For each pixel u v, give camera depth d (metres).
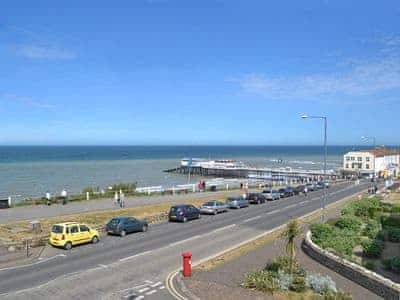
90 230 26.33
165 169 128.12
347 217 31.73
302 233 29.28
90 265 20.88
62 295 16.33
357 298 16.22
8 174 98.38
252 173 115.94
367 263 21.05
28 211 36.19
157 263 21.39
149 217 35.34
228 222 35.50
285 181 88.69
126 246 25.53
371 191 62.91
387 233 27.94
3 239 25.55
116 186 55.28
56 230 25.03
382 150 124.75
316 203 50.53
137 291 16.91
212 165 123.44
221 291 16.69
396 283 17.08
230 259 21.97
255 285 17.08
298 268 19.00
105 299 15.95
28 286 17.41
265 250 24.09
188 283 17.75
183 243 26.56
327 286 16.70
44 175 96.94
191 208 36.75
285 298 15.91
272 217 38.53
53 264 21.05
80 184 78.88
